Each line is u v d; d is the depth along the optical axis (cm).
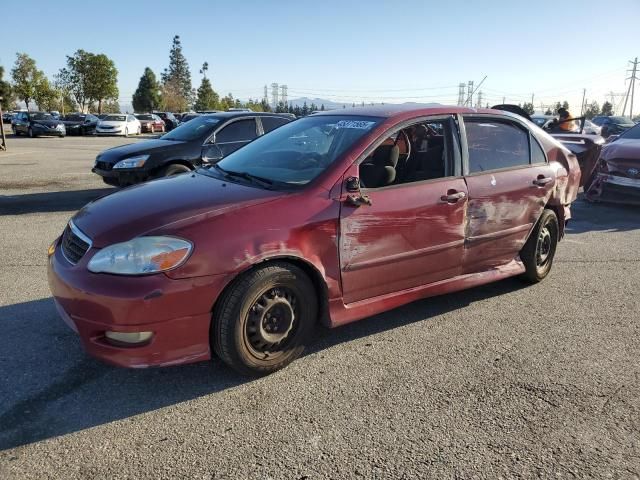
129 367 283
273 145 414
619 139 959
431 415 285
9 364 330
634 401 303
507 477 238
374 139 359
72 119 3516
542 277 501
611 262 578
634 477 240
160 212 304
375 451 254
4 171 1309
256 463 245
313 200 324
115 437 263
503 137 446
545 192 465
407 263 370
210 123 871
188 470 240
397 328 397
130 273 275
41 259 545
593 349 368
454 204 388
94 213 325
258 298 306
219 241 288
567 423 280
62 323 389
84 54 6244
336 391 308
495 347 369
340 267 335
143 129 3947
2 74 6316
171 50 8750
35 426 270
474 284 427
